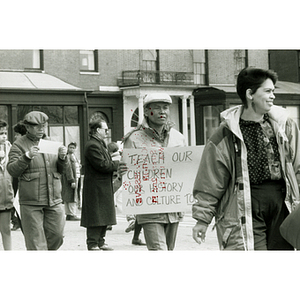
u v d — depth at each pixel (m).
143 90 29.59
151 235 6.28
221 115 4.73
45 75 27.41
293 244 3.92
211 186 4.67
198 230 4.69
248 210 4.58
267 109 4.67
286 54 33.41
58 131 27.52
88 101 28.95
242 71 4.77
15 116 25.97
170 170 6.44
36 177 6.91
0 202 7.61
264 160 4.64
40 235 6.93
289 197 4.64
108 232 12.28
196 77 32.03
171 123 6.60
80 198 17.30
